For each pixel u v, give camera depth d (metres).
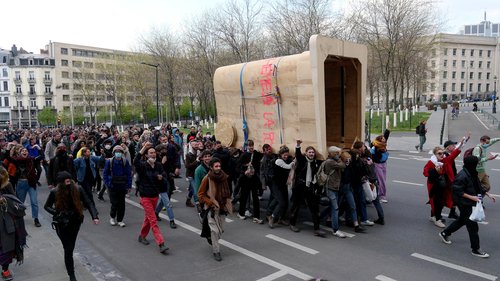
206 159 7.92
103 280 5.67
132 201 10.89
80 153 9.64
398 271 5.79
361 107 8.32
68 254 5.57
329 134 9.27
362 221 8.07
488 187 8.62
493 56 99.56
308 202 7.59
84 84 72.44
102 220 9.03
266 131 8.69
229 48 37.84
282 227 8.20
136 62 52.84
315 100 7.37
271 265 6.15
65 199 5.52
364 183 7.90
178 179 14.15
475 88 98.50
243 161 8.62
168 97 52.66
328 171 7.30
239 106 9.41
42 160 13.52
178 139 16.95
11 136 22.92
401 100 37.47
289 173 7.84
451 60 95.31
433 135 28.06
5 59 91.19
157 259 6.52
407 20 33.94
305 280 5.57
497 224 7.94
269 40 34.66
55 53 91.19
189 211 9.71
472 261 6.12
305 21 30.23
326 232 7.78
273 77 8.30
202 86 45.59
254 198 8.60
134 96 59.59
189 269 6.07
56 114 79.88
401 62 36.41
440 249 6.66
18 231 5.70
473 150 8.55
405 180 12.93
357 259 6.30
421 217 8.60
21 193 8.31
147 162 7.05
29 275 5.83
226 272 5.92
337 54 7.65
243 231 7.95
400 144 24.12
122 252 6.88
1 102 90.81
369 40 34.09
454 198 6.46
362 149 7.89
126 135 13.99
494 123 35.59
